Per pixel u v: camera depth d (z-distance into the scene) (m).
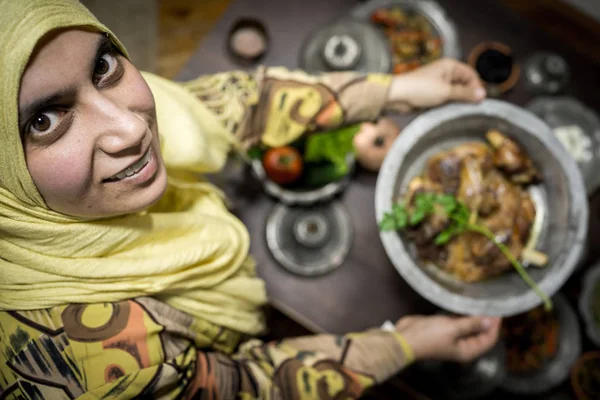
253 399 0.77
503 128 0.99
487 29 1.30
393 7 1.29
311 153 1.08
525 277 0.93
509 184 1.02
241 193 1.24
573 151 1.21
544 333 1.20
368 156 1.16
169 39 1.60
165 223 0.72
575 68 1.28
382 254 1.20
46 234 0.60
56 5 0.49
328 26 1.25
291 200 1.19
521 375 1.19
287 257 1.20
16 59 0.46
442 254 1.01
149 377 0.65
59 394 0.63
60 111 0.52
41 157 0.52
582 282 1.21
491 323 0.96
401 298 1.18
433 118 0.96
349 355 0.86
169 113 0.78
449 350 0.93
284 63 1.30
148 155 0.61
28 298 0.63
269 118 0.95
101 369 0.64
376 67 1.21
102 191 0.58
